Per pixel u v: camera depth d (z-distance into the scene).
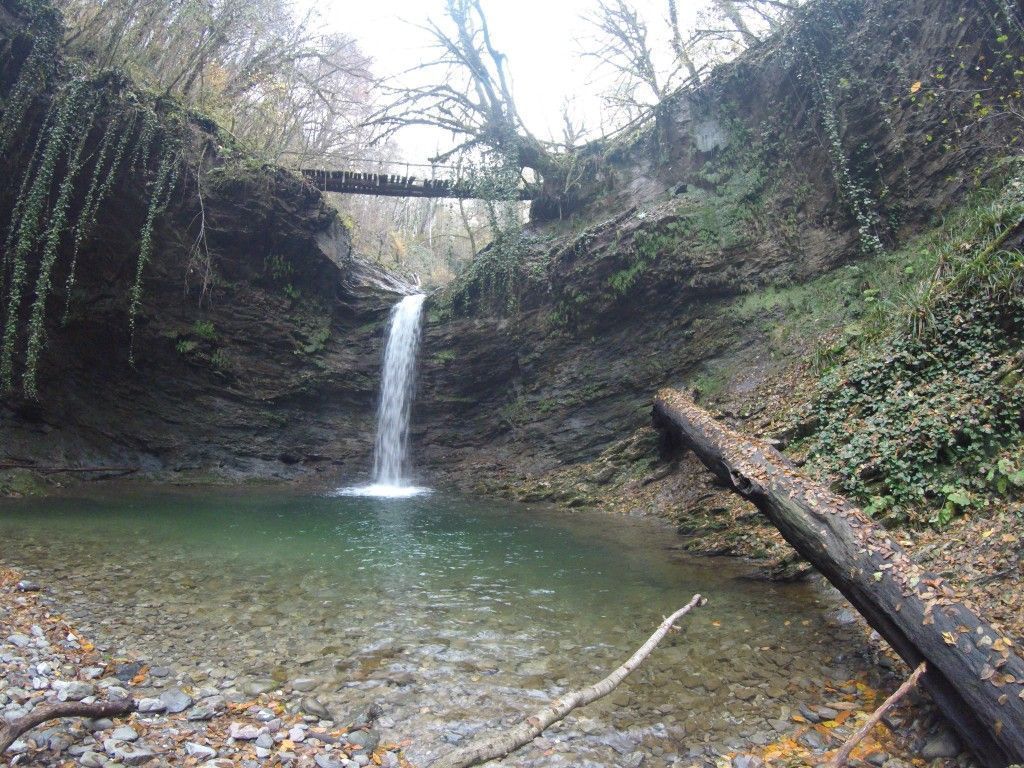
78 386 14.55
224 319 16.55
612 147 18.69
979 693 3.24
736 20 15.94
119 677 4.07
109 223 14.19
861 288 11.50
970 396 6.80
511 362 17.08
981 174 10.37
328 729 3.58
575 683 4.21
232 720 3.62
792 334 11.92
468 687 4.13
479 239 33.16
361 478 17.47
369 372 18.58
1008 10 10.31
